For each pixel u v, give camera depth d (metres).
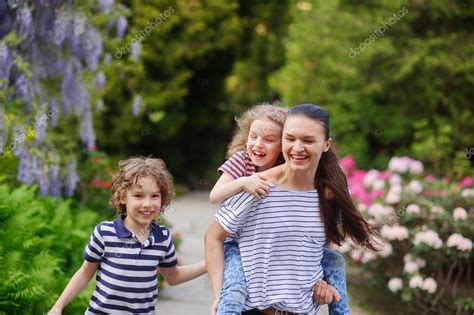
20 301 4.42
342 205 3.20
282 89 13.16
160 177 3.27
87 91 7.31
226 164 3.41
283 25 18.84
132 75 13.59
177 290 6.79
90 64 6.97
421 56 11.16
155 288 3.32
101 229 3.27
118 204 3.33
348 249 6.81
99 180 8.23
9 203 5.06
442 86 11.49
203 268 3.52
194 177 17.48
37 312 4.54
